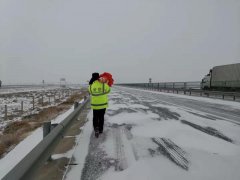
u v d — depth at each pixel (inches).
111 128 281.7
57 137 153.6
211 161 164.7
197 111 460.4
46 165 155.5
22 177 80.8
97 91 237.1
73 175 139.9
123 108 503.8
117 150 189.8
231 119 358.9
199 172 144.8
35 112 590.9
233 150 191.3
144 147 198.7
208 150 190.9
